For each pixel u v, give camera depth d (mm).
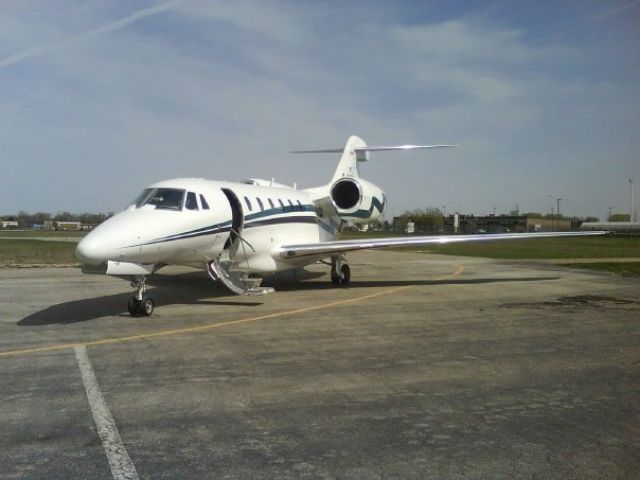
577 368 7090
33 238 64562
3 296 14336
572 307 12445
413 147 21141
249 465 4180
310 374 6746
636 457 4352
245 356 7672
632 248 48750
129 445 4547
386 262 28984
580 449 4504
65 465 4160
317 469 4117
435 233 88062
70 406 5523
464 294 14859
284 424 5043
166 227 11484
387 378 6586
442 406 5570
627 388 6227
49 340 8766
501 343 8578
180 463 4207
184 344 8461
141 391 6027
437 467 4156
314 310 12000
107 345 8383
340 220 20922
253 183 18422
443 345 8422
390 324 10250
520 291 15539
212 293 15039
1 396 5848
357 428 4949
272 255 15500
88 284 17359
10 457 4297
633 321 10617
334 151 22234
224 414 5305
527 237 16031
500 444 4602
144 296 11297
